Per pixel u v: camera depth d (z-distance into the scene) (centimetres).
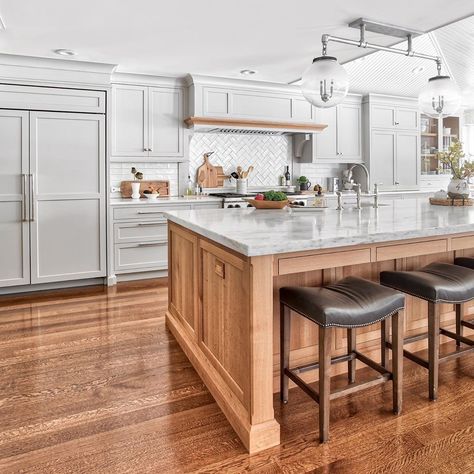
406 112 636
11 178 404
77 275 435
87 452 175
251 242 169
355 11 312
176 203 475
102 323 331
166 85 494
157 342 292
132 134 482
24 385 231
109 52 398
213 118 498
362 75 538
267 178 591
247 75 490
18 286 418
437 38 441
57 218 423
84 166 430
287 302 199
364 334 249
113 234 451
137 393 223
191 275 261
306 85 262
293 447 178
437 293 204
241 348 187
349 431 188
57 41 366
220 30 348
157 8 305
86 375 243
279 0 293
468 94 614
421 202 368
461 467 164
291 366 226
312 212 292
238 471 164
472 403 209
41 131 411
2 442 181
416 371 244
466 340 239
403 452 173
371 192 610
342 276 238
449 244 231
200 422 197
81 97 426
